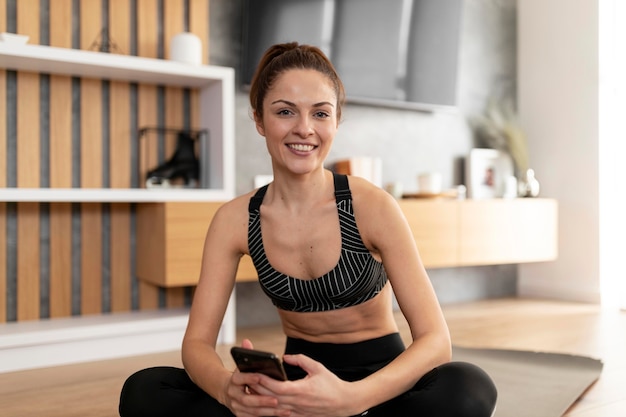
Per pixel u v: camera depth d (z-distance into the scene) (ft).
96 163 9.16
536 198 12.57
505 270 13.64
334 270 4.14
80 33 9.01
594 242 12.48
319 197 4.25
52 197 7.84
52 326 8.20
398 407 3.69
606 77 12.44
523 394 6.06
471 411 3.50
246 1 10.13
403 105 11.93
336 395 3.37
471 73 13.25
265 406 3.37
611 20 12.41
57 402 6.20
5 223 8.66
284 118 3.93
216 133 9.30
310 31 10.73
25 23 8.61
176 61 8.93
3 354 7.59
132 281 9.50
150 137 9.50
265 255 4.30
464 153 13.10
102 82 9.22
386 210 4.13
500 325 10.18
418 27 12.03
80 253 9.15
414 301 3.95
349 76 11.25
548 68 13.32
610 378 6.73
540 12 13.46
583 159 12.68
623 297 12.05
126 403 3.96
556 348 8.40
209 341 4.21
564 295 13.00
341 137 11.57
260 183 10.32
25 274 8.75
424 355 3.72
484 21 13.47
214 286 4.34
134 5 9.46
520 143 12.93
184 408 3.85
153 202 8.82
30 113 8.71
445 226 11.28
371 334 4.37
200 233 8.68
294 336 4.53
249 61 10.19
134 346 8.47
